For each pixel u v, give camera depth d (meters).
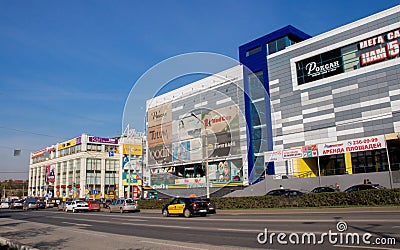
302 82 38.59
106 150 66.69
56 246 9.61
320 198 20.38
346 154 34.69
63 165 70.75
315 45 37.88
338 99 35.53
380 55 33.25
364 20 34.62
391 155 32.25
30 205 44.62
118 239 10.55
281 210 19.91
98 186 63.81
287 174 35.66
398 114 31.52
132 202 30.39
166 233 11.62
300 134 37.69
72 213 30.91
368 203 18.42
